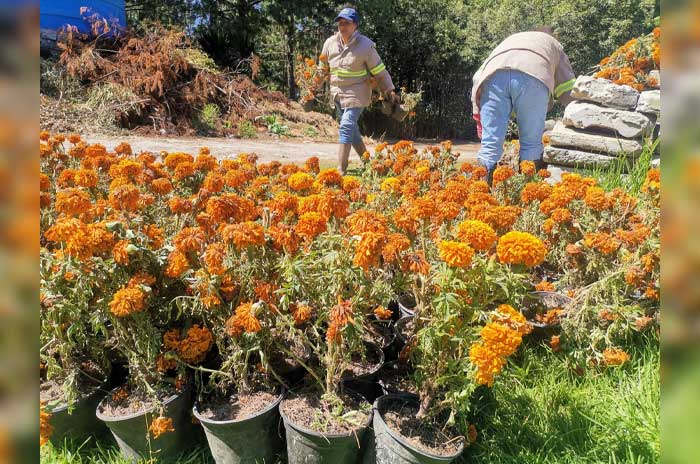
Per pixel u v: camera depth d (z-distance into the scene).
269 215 2.05
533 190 3.10
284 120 12.52
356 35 5.48
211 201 1.92
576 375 2.41
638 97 4.72
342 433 1.74
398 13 16.11
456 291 1.65
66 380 1.83
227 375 1.90
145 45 10.79
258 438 1.85
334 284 1.75
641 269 2.37
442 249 1.57
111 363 2.09
